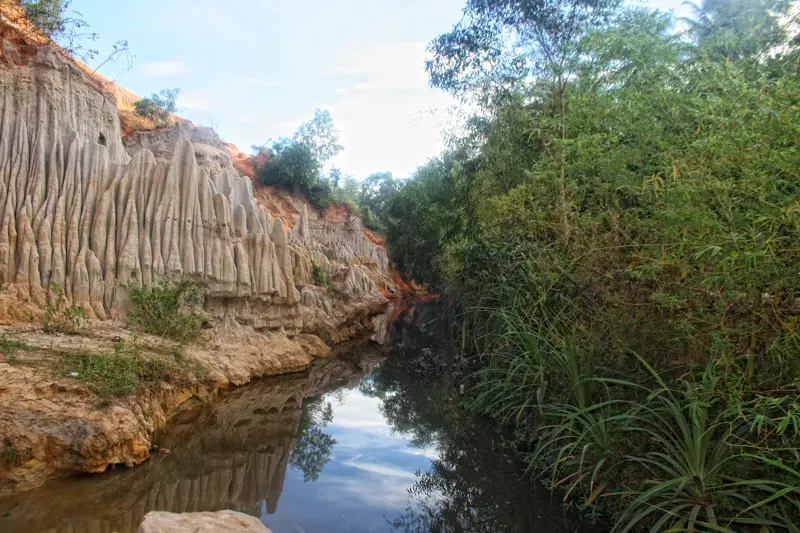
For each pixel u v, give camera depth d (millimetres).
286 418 10648
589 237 7961
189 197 12984
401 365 18078
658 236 5918
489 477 7930
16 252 10453
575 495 6855
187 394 10156
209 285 13133
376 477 7887
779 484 4352
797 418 4062
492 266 12414
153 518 4125
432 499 7105
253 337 14227
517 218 10781
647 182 6176
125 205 12219
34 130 11734
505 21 13133
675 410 5227
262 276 14758
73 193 11453
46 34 18203
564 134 10219
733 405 4602
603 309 7324
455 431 10289
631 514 5715
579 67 10789
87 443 6652
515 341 9727
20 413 6582
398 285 56250
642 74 7703
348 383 14695
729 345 4715
